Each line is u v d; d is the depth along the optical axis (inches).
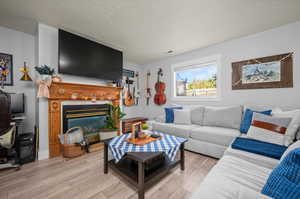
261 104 90.9
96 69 105.0
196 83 128.3
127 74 158.7
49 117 83.0
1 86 85.6
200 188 32.0
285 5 64.9
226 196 27.5
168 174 64.5
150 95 163.2
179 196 50.1
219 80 109.8
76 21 79.7
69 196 50.0
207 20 78.1
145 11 70.3
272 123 62.0
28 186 55.4
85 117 103.3
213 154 80.5
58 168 70.2
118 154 57.5
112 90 120.7
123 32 92.4
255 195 23.5
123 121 139.6
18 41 92.0
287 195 22.1
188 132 93.0
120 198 49.3
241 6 65.8
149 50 125.7
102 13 72.1
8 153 74.0
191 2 63.5
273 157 47.5
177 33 93.2
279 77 84.3
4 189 53.6
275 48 85.6
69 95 92.1
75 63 92.2
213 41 105.9
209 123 99.5
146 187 49.0
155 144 60.9
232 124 89.0
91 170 68.5
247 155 50.9
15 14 72.8
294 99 79.9
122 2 63.7
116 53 120.3
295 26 79.2
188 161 78.0
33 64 97.8
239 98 100.3
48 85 80.0
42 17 75.7
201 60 120.2
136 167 60.9
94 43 103.6
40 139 80.4
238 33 93.2
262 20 77.8
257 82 92.2
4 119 67.3
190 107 118.3
